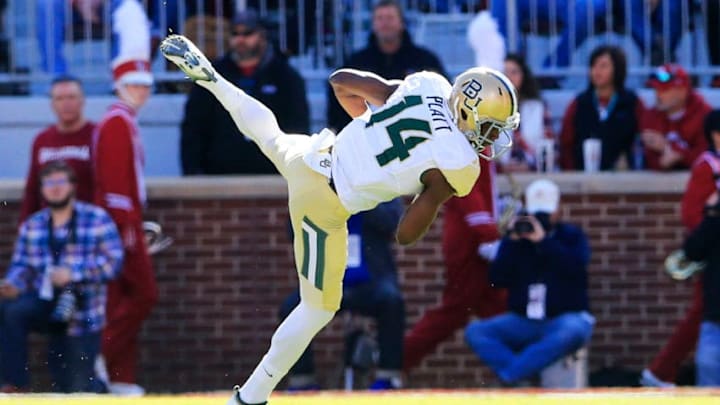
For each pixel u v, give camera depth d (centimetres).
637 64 4094
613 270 3956
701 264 3497
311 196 2189
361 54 3691
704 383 3478
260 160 3894
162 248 3847
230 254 3931
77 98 3625
